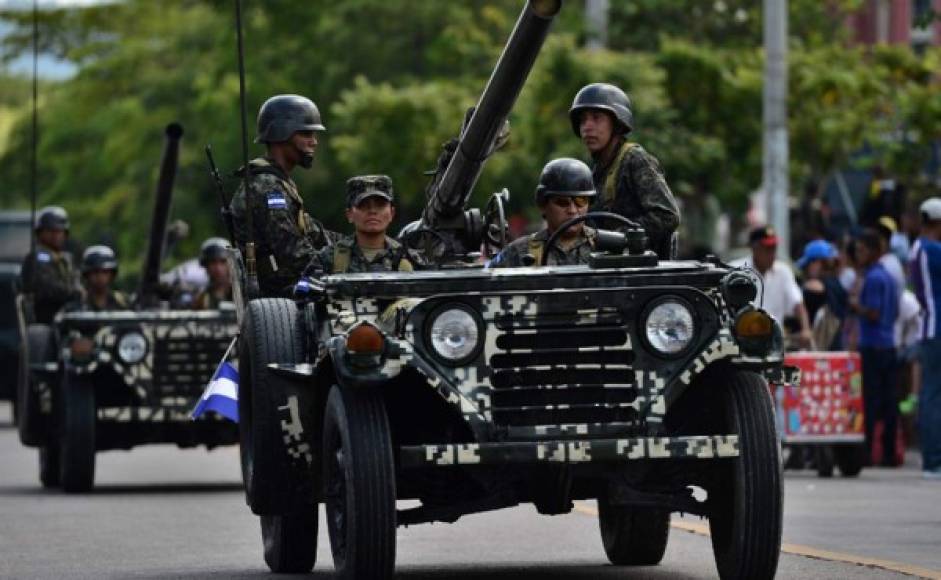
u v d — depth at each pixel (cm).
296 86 7175
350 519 1720
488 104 1972
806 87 5738
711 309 1748
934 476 3462
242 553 2356
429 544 2408
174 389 3462
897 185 4891
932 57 6019
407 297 1758
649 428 1731
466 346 1731
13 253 7175
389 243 2059
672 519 2620
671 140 5622
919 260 3441
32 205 3488
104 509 3006
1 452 4628
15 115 11338
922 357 3462
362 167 6112
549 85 5559
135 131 8338
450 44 6594
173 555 2339
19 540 2531
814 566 2064
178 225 3862
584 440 1722
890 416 3797
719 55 5866
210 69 7800
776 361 1723
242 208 2175
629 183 2112
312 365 1856
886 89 5788
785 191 5219
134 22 9056
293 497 1914
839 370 3544
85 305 3756
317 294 1838
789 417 3541
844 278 4191
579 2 6806
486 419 1722
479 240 2231
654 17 6231
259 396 1892
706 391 1822
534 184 5616
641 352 1747
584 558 2242
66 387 3400
